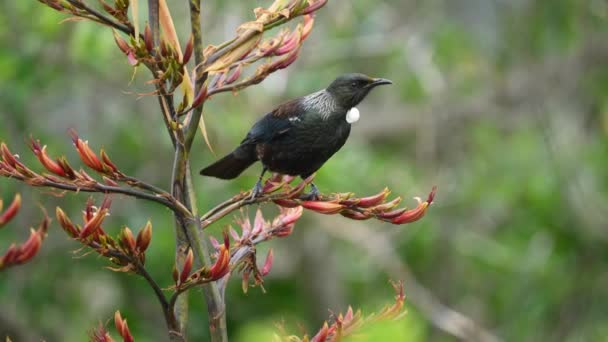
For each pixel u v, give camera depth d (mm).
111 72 14539
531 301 16016
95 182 5316
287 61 5738
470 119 17359
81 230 5039
